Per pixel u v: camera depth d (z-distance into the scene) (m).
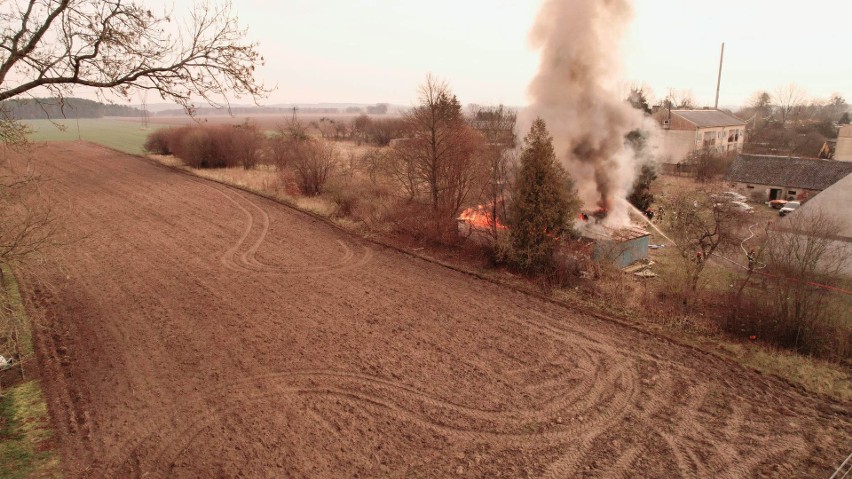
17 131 11.26
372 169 35.12
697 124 50.31
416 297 18.09
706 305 16.97
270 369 13.18
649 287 18.84
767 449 10.26
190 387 12.35
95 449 10.14
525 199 19.91
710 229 22.39
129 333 15.16
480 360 13.69
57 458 9.85
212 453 10.06
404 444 10.34
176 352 14.04
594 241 20.88
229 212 31.39
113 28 9.24
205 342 14.62
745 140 64.62
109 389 12.24
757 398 11.98
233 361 13.57
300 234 26.52
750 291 17.14
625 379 12.80
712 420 11.19
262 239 25.53
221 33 9.93
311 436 10.55
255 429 10.79
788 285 14.63
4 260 11.45
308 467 9.65
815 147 60.16
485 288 19.05
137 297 17.92
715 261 21.62
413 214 26.41
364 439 10.48
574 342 14.72
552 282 19.16
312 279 19.89
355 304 17.42
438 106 25.86
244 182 40.78
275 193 36.25
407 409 11.52
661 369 13.25
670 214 28.58
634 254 21.77
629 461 9.94
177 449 10.17
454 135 26.17
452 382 12.62
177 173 47.25
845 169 35.12
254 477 9.38
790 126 78.62
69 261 21.88
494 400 11.89
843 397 11.98
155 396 11.98
